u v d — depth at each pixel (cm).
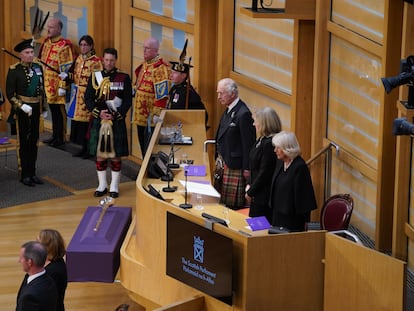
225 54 2464
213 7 2495
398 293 1305
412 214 1758
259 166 1797
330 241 1370
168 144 2086
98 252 1619
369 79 1919
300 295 1381
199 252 1407
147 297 1568
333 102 2081
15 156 2870
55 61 2895
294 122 2175
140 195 1602
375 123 1905
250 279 1351
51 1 3064
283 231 1435
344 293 1363
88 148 2852
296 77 2155
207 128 2248
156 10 2702
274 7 2273
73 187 2594
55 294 1402
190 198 1730
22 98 2550
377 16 1866
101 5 2858
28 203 2453
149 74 2600
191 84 2566
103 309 1830
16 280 1961
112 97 2477
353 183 2014
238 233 1354
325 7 2055
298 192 1634
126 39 2819
